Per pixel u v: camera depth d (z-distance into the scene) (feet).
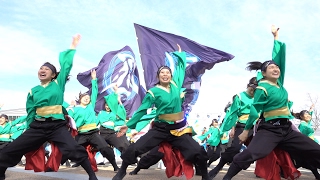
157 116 14.85
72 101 22.04
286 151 13.79
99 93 39.68
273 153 13.79
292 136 13.14
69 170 22.39
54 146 14.84
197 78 33.78
